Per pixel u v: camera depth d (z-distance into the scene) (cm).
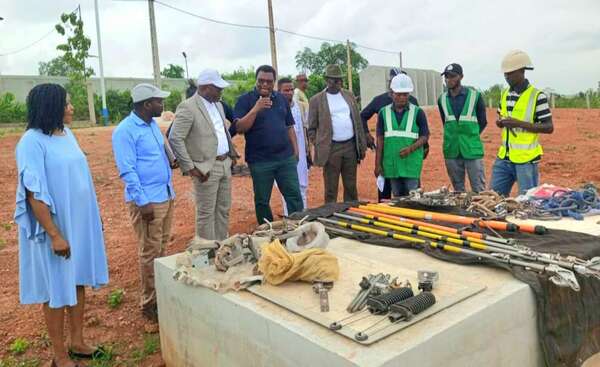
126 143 441
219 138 545
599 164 1179
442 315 285
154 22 1994
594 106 3212
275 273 332
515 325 313
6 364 415
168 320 390
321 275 336
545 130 544
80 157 386
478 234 405
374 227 455
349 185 698
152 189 458
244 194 974
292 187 632
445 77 643
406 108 636
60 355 389
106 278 410
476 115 647
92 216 395
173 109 3158
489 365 298
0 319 491
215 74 530
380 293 308
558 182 1035
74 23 2678
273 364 296
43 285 372
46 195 355
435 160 1320
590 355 351
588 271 326
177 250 657
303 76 876
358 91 3638
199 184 539
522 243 391
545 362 330
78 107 2841
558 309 334
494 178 594
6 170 1230
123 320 481
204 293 345
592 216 459
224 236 574
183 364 380
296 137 672
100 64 2745
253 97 618
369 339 259
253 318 305
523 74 558
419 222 454
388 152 644
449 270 354
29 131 362
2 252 693
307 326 282
